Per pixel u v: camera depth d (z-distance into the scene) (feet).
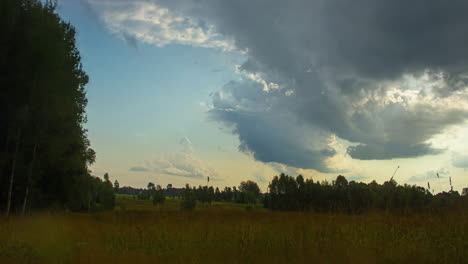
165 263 23.00
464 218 28.63
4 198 91.25
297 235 28.22
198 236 29.89
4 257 24.88
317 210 40.04
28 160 91.76
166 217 39.91
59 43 86.17
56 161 99.45
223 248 26.30
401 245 24.76
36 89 81.05
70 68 96.58
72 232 34.06
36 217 50.55
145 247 27.61
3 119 82.99
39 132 86.28
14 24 80.33
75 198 112.57
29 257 25.04
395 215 33.76
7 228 35.17
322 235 28.45
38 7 86.43
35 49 80.12
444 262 21.53
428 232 27.09
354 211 36.73
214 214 42.52
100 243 29.12
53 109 85.20
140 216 41.98
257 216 40.83
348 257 22.97
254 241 27.89
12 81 80.48
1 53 77.71
